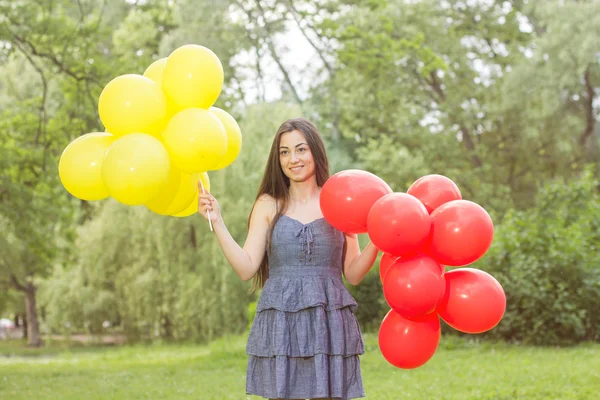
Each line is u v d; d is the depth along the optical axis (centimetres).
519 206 2386
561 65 2125
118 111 303
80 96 1416
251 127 1634
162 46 1478
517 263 1089
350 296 305
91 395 789
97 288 2478
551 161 2355
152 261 2138
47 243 1509
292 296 296
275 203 315
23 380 1001
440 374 798
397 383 740
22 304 3478
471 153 2431
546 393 630
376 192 301
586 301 1073
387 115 2441
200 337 1925
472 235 293
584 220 1184
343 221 300
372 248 310
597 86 2230
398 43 1527
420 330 313
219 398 701
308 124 317
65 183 314
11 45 1341
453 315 308
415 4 2302
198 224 1936
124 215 2303
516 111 2305
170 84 314
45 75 1644
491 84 2450
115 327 2978
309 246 300
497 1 2514
